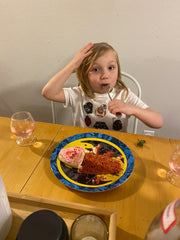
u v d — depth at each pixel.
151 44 1.25
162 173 0.66
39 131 0.84
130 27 1.21
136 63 1.33
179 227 0.32
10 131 0.84
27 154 0.72
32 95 1.63
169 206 0.36
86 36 1.29
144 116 0.94
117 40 1.27
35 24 1.30
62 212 0.50
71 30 1.28
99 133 0.81
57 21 1.26
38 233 0.37
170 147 0.77
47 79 1.52
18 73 1.53
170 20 1.16
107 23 1.22
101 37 1.28
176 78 1.34
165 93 1.42
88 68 0.95
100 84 0.98
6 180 0.62
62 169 0.65
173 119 1.53
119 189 0.61
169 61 1.29
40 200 0.51
